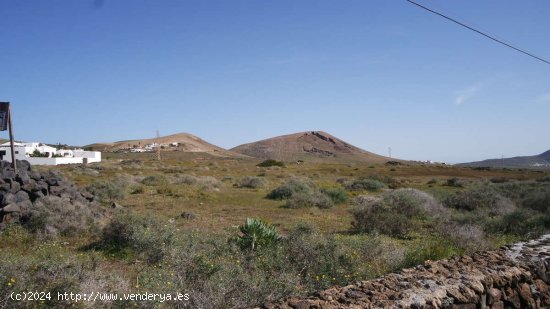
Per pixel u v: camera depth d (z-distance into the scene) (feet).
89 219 45.11
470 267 22.67
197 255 28.89
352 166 348.38
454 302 19.11
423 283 19.93
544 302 23.71
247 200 87.25
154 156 490.90
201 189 104.63
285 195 90.43
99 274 24.81
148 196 88.43
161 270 26.45
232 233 44.60
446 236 44.50
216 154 600.39
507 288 22.02
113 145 634.43
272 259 29.81
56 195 50.08
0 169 50.31
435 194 98.58
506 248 27.07
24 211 43.42
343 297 18.22
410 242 44.96
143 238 34.86
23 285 20.67
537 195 74.84
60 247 36.50
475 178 197.16
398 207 64.23
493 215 67.36
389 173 248.32
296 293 23.54
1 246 36.94
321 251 30.66
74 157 298.35
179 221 55.11
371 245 34.55
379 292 18.81
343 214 68.49
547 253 25.89
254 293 22.54
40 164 254.06
